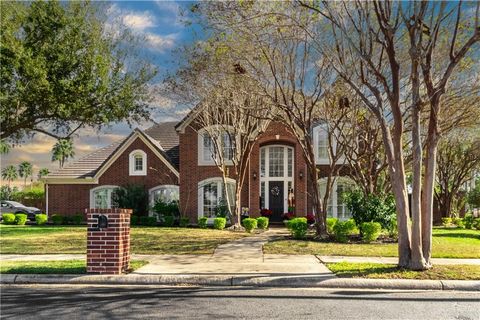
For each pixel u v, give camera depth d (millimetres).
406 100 17656
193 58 19578
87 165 34531
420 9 11094
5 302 8711
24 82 19250
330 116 19453
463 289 10258
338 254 14656
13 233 21859
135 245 16797
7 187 67250
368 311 8094
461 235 22000
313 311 8062
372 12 14695
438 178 33938
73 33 19750
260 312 7961
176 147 33969
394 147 11797
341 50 14555
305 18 14484
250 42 15594
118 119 21641
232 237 19625
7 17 18781
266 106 20078
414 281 10422
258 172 29312
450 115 18828
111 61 20828
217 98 21578
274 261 13242
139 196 30594
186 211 29922
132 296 9281
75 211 32781
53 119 21469
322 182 29047
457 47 14656
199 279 10766
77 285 10570
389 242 17719
